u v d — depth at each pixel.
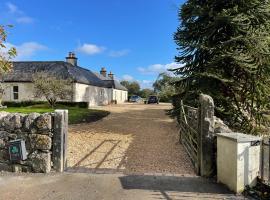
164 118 16.14
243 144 4.24
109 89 38.12
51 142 5.39
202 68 10.59
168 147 7.89
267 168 4.36
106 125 12.64
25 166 5.38
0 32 6.05
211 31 9.87
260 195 4.07
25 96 25.16
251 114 10.05
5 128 5.52
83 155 6.87
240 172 4.22
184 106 8.52
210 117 5.12
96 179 4.97
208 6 10.12
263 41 8.97
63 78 23.75
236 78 10.08
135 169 5.68
